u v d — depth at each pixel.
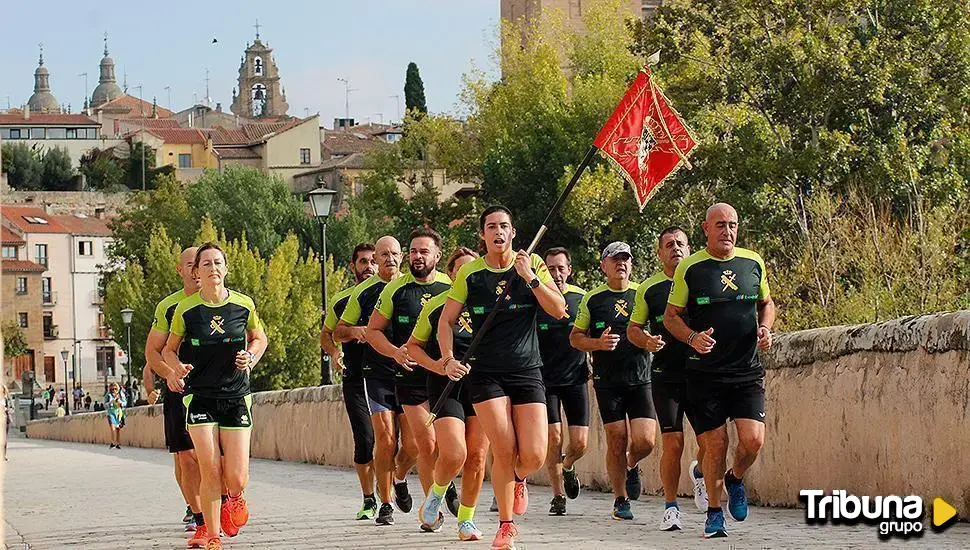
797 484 14.75
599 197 61.25
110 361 156.25
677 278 12.09
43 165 191.62
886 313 23.42
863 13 52.03
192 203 106.94
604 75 74.06
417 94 148.88
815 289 26.02
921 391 12.66
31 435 90.19
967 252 24.58
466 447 12.37
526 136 72.81
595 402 19.12
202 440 12.61
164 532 15.18
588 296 14.66
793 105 50.25
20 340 142.00
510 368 11.18
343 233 103.19
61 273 153.38
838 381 13.98
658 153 13.48
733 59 52.34
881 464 13.27
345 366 15.41
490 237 11.20
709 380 12.05
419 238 13.70
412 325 13.80
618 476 14.59
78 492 22.89
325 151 173.12
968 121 50.09
